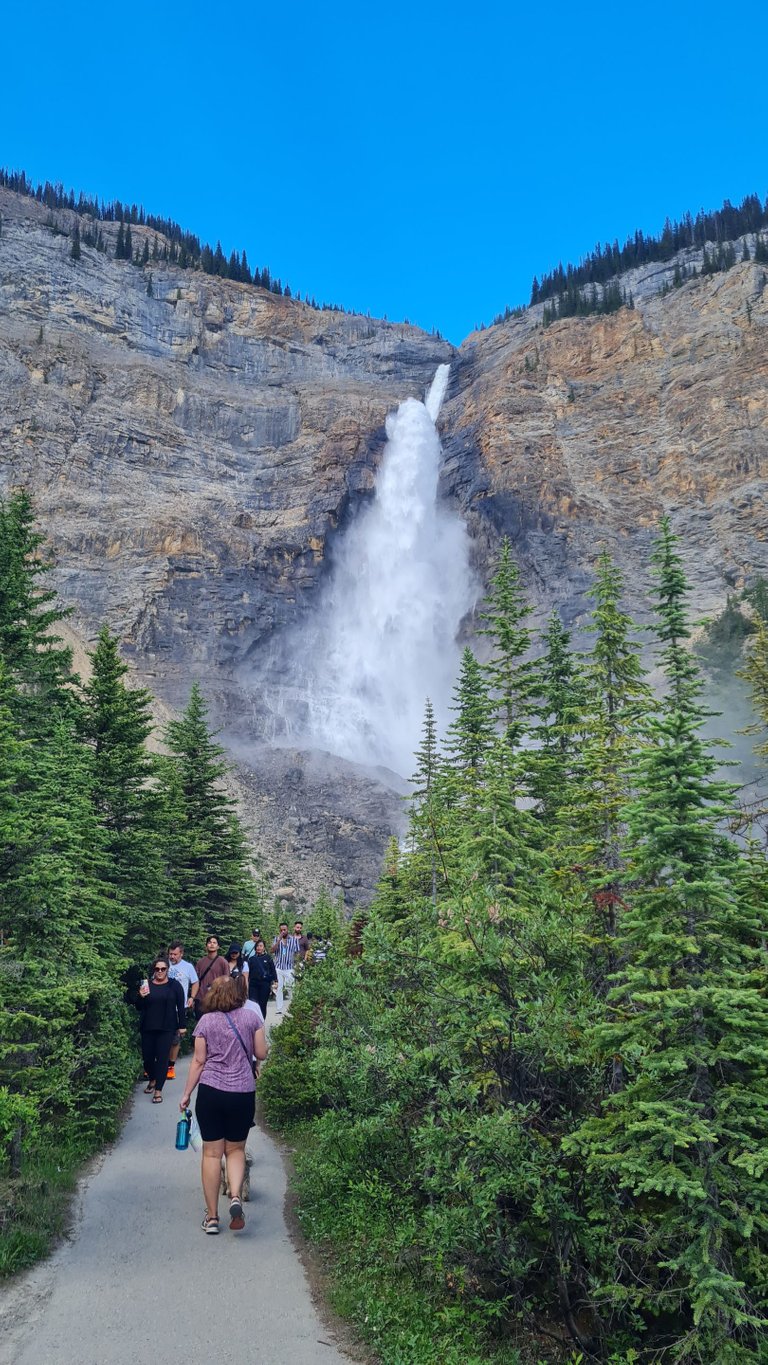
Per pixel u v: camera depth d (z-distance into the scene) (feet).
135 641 364.17
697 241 574.56
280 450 496.23
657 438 438.40
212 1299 19.97
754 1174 16.88
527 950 22.44
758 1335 17.40
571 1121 20.92
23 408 419.54
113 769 63.67
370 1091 25.73
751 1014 18.84
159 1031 41.50
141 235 635.66
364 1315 19.52
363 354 582.35
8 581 64.44
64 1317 18.54
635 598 367.04
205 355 533.55
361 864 285.84
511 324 572.10
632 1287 18.42
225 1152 24.80
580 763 53.01
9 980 29.84
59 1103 32.07
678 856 20.84
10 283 479.00
